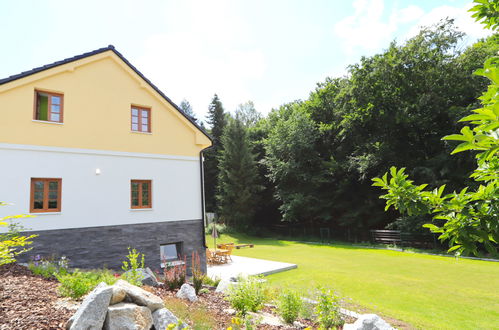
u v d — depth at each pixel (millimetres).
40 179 9805
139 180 12008
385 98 23891
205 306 5859
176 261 12102
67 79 10672
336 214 30469
